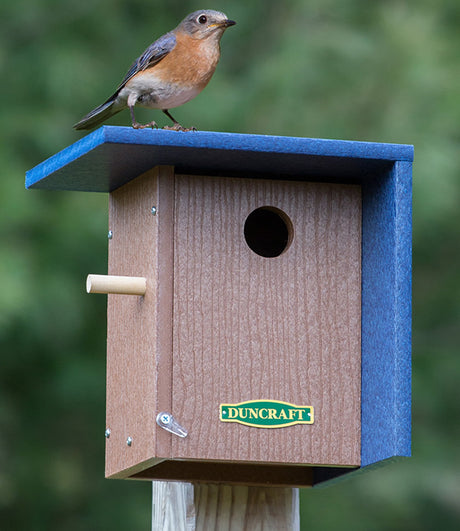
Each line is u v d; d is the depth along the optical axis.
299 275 9.55
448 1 19.27
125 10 19.56
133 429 9.54
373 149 9.27
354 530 17.64
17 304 16.23
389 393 9.19
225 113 18.08
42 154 17.94
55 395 17.81
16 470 18.00
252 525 9.69
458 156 17.84
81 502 18.17
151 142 9.02
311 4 18.98
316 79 18.08
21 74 18.36
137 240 9.76
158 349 9.23
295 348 9.46
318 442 9.41
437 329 19.17
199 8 19.72
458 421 18.66
